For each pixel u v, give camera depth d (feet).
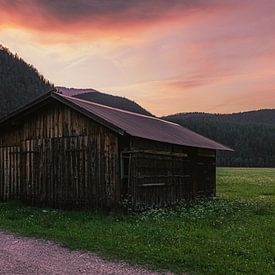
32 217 62.23
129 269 36.11
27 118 79.92
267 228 55.77
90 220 60.49
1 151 83.41
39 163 77.61
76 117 73.46
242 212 71.67
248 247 43.65
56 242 46.11
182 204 81.46
